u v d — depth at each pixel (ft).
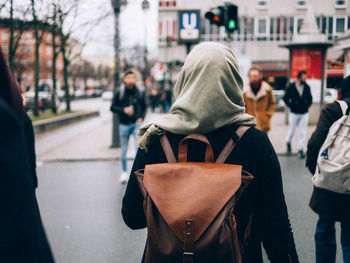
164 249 4.33
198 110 4.74
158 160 5.08
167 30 121.49
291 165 26.30
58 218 16.47
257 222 5.11
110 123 67.41
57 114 69.31
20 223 2.68
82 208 17.83
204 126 4.77
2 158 2.62
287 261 4.97
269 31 111.75
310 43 48.93
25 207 2.74
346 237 8.55
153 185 4.56
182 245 4.26
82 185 22.26
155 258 4.42
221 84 4.84
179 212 4.33
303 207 17.21
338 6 68.18
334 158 8.12
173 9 119.34
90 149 35.27
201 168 4.60
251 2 111.04
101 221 16.05
